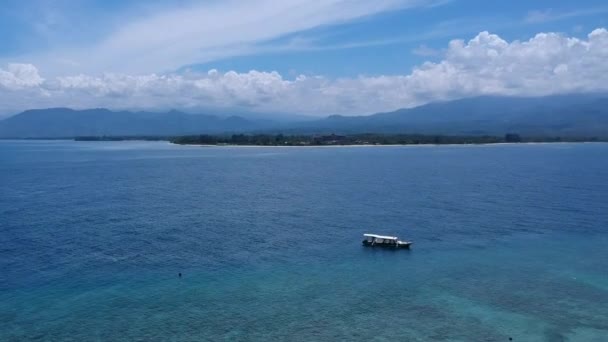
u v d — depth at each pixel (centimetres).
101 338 4256
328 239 7638
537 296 5184
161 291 5338
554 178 15225
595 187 13088
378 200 11300
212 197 11838
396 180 15100
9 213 9569
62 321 4581
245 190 13062
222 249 7019
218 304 4994
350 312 4812
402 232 8056
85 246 7112
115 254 6719
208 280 5700
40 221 8806
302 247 7162
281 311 4828
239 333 4362
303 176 16425
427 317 4691
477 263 6331
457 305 4972
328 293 5309
